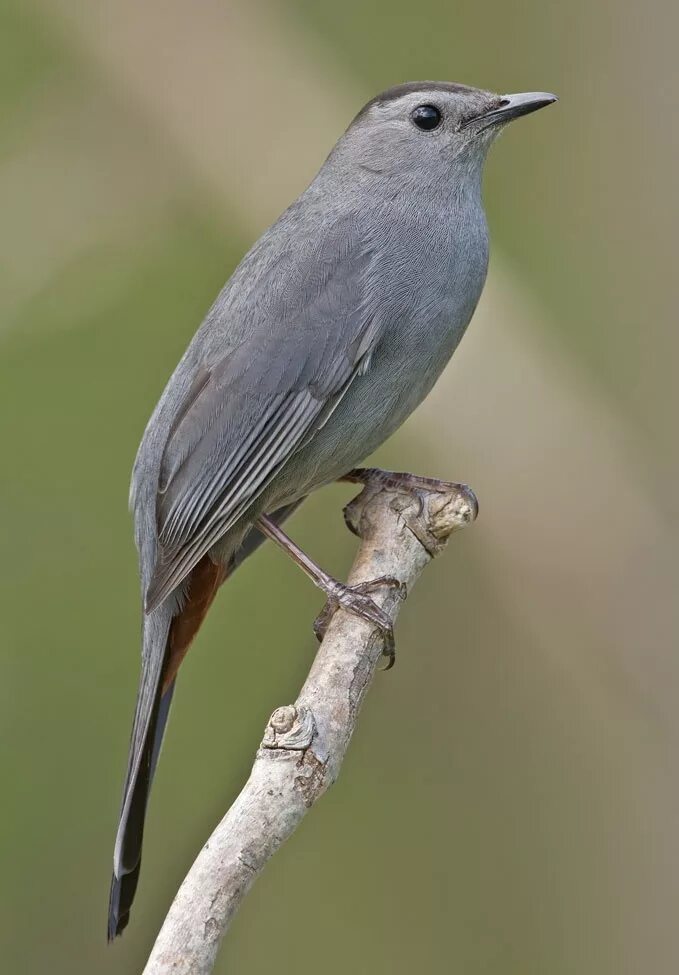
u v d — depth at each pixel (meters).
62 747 11.68
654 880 11.58
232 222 12.91
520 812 11.83
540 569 11.60
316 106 12.90
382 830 11.93
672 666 11.39
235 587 12.16
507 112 9.29
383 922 11.77
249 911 11.89
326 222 9.18
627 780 11.58
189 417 9.01
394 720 12.05
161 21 12.90
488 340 11.97
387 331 8.96
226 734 11.77
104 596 12.05
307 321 8.92
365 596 8.10
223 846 6.62
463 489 8.71
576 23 13.38
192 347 9.28
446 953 11.70
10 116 12.98
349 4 13.40
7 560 12.02
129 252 12.82
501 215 13.11
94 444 12.30
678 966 11.48
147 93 12.84
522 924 11.73
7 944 11.07
